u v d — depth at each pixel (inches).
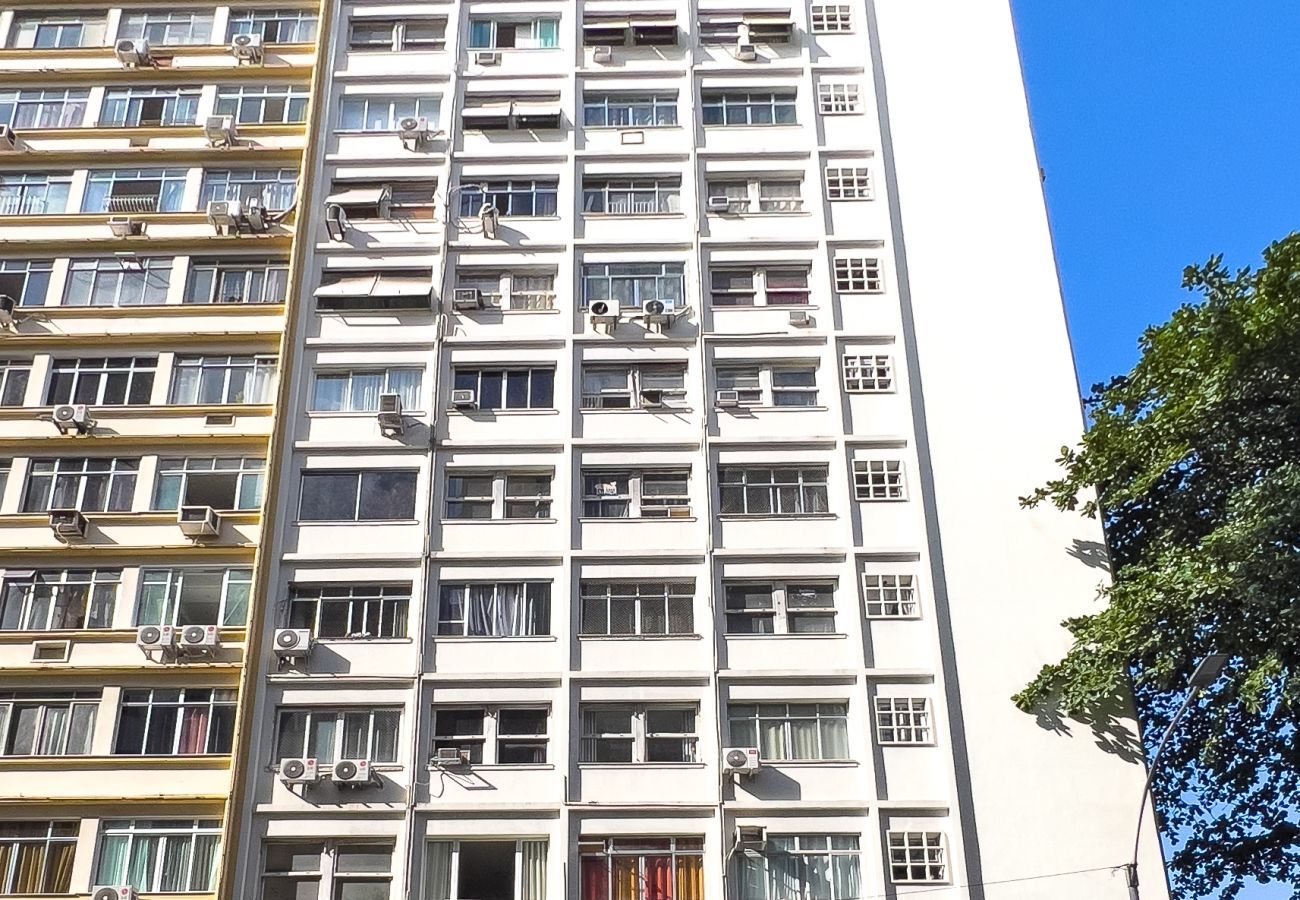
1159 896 932.0
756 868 956.6
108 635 1037.2
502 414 1128.8
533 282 1202.0
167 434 1121.4
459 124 1272.1
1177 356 944.9
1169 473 1063.0
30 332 1171.3
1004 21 1315.2
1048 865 943.0
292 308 1168.2
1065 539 1064.2
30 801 967.6
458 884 949.8
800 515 1083.3
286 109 1293.1
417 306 1177.4
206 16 1344.7
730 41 1320.1
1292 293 890.7
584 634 1036.5
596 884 950.4
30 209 1243.2
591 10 1334.9
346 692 1013.2
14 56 1317.7
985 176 1230.3
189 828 972.6
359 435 1119.6
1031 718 994.7
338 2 1336.1
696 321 1165.7
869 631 1034.1
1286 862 1028.5
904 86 1280.8
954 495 1082.7
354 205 1229.1
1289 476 896.9
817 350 1154.0
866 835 960.9
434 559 1064.2
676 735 1003.3
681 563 1066.1
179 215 1226.6
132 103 1298.0
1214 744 947.3
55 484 1111.0
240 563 1072.2
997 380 1132.5
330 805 967.0
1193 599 896.3
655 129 1269.7
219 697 1020.5
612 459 1109.7
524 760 997.2
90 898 940.0
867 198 1227.2
